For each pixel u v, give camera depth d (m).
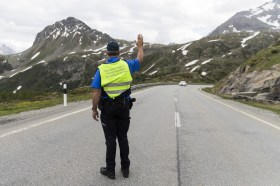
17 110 15.90
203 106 19.84
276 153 7.53
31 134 9.05
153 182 5.25
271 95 27.62
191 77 134.88
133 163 6.32
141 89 42.97
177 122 12.23
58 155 6.74
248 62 43.25
